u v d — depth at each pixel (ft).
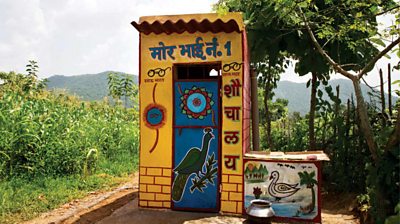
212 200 16.34
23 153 23.12
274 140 32.50
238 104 15.94
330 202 19.81
